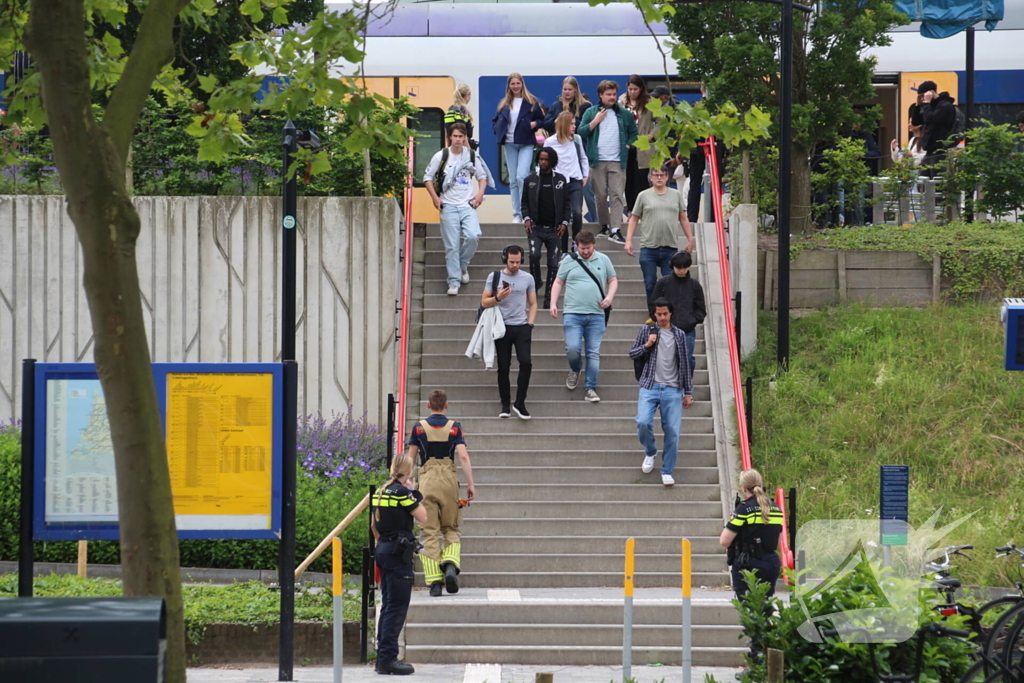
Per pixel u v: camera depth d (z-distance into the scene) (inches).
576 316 1585.9
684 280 1558.8
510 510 1462.8
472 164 1786.4
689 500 1483.8
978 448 1558.8
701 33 2010.3
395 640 1132.5
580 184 1829.5
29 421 1046.4
